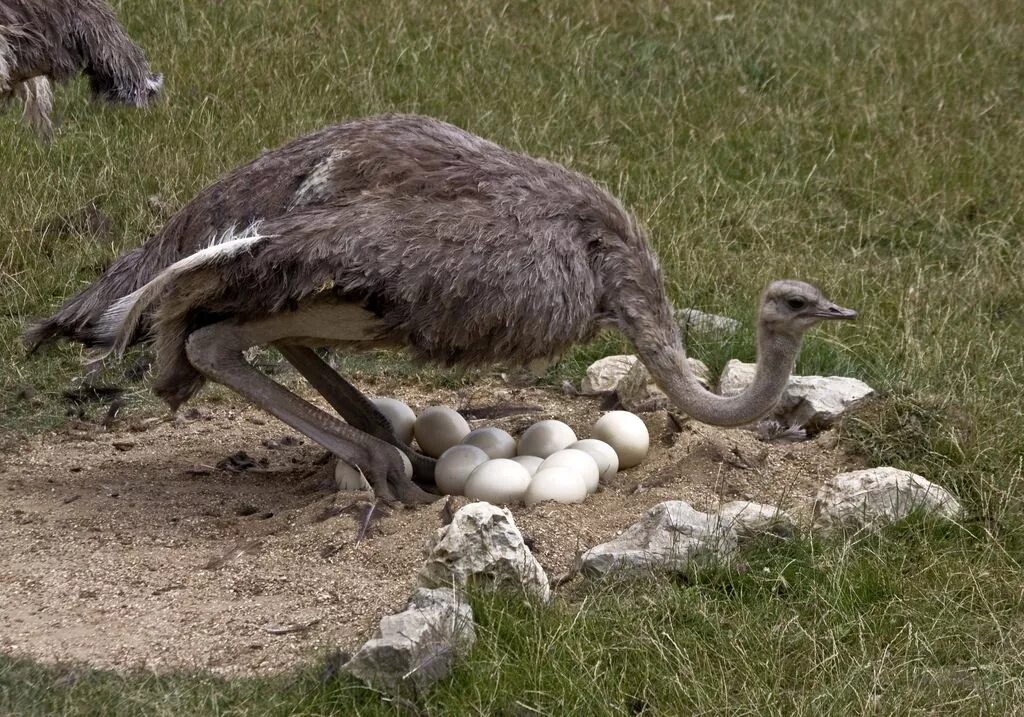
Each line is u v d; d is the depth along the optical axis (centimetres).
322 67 1747
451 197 952
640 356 1030
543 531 923
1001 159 1702
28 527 974
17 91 1201
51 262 1373
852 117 1778
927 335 1271
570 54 1875
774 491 1033
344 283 922
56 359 1259
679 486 1023
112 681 773
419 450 1093
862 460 1080
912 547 928
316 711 741
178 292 946
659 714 753
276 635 819
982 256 1476
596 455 1034
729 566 888
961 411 1107
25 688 766
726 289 1394
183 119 1611
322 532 927
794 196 1603
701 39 1995
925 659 817
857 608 862
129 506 1012
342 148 968
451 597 798
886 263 1459
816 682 782
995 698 776
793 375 1211
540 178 993
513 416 1195
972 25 2086
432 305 935
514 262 941
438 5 1955
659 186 1577
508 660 776
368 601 848
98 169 1530
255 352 1300
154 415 1202
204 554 928
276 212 961
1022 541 955
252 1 1880
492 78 1780
